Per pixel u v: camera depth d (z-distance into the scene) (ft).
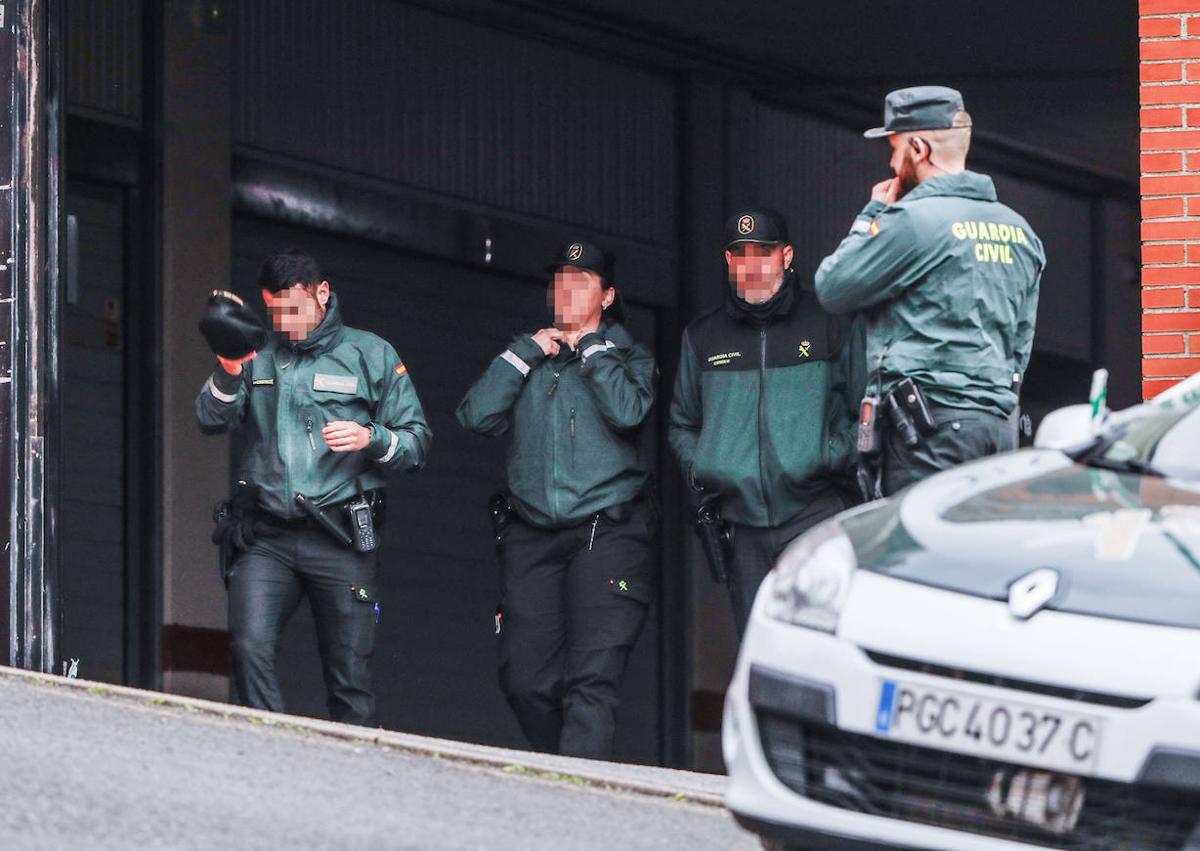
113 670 92.94
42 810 38.47
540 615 67.87
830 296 53.93
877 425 53.52
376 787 45.16
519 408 67.87
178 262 95.04
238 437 97.66
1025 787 33.88
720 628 114.21
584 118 112.27
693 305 116.26
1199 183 60.49
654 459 115.75
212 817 39.52
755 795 36.47
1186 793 32.86
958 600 34.83
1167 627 33.60
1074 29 111.86
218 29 96.58
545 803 45.39
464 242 106.32
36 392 65.82
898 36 113.19
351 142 101.76
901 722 34.58
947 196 53.72
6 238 65.98
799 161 121.80
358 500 63.00
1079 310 139.95
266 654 62.54
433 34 105.60
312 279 63.05
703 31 112.88
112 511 93.30
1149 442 40.52
